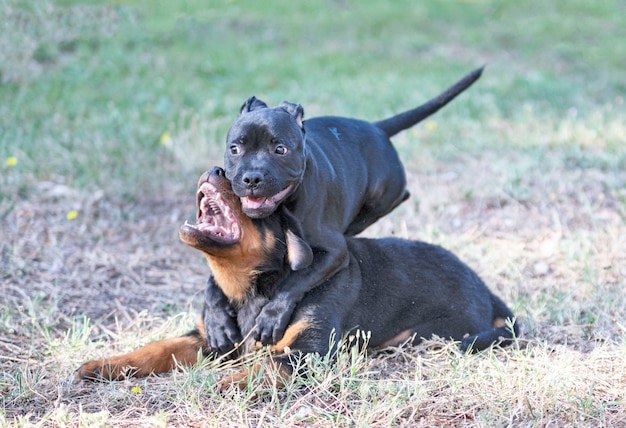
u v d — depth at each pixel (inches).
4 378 325.4
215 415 297.4
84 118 703.7
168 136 642.8
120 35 973.8
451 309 372.5
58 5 914.1
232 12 1218.6
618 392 315.9
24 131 651.5
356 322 358.0
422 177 619.2
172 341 348.8
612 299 414.3
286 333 337.7
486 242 507.5
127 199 565.3
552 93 869.2
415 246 386.6
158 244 504.4
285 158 331.9
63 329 390.9
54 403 307.7
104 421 288.0
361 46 1110.4
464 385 321.1
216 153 640.4
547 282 449.1
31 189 563.2
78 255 476.4
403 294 368.5
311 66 976.3
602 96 881.5
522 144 691.4
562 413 301.0
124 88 816.3
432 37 1179.3
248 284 340.8
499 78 946.7
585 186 591.2
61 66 860.6
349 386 316.5
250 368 322.0
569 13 1322.6
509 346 361.4
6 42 835.4
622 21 1283.2
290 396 308.2
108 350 363.9
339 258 352.2
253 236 332.2
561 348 353.7
